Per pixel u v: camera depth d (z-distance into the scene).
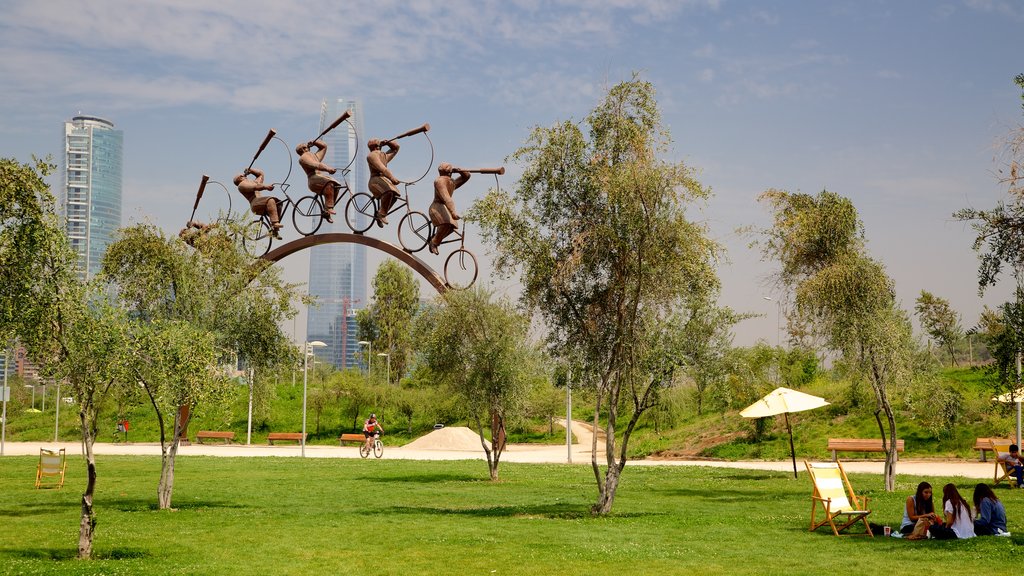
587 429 74.62
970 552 14.45
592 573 12.98
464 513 21.05
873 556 14.26
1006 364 12.62
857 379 25.56
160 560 14.33
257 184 43.22
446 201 39.81
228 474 33.78
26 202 14.62
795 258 25.45
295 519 19.62
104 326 14.66
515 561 14.05
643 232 19.11
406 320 95.62
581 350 20.28
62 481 28.59
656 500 24.27
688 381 20.75
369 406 72.00
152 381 16.59
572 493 26.66
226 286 23.25
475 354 30.50
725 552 14.73
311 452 52.22
